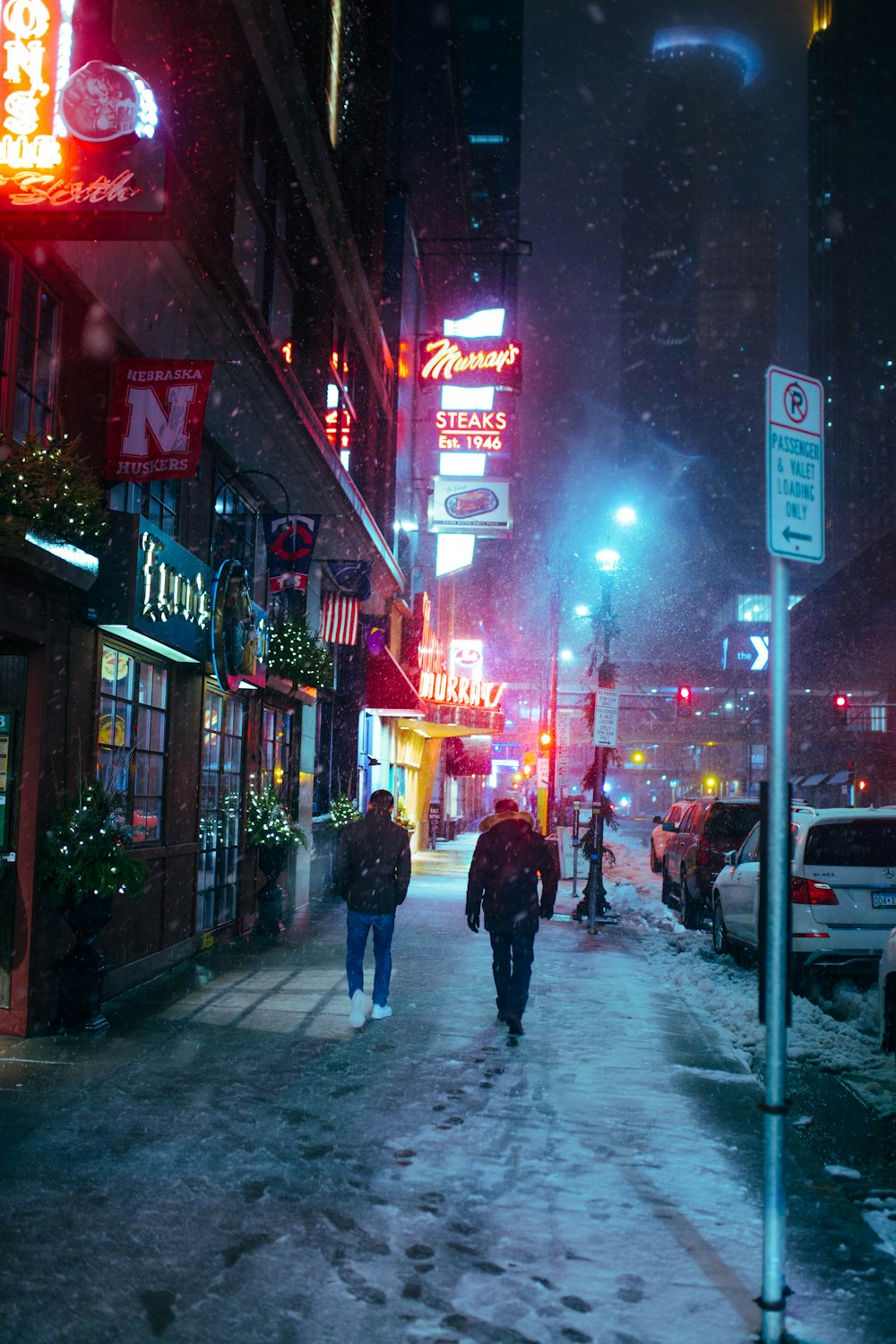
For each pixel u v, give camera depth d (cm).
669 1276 394
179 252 888
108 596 812
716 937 1284
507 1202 462
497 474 2788
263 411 1166
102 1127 554
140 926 977
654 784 16162
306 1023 809
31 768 750
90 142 674
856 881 1005
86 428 835
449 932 1377
